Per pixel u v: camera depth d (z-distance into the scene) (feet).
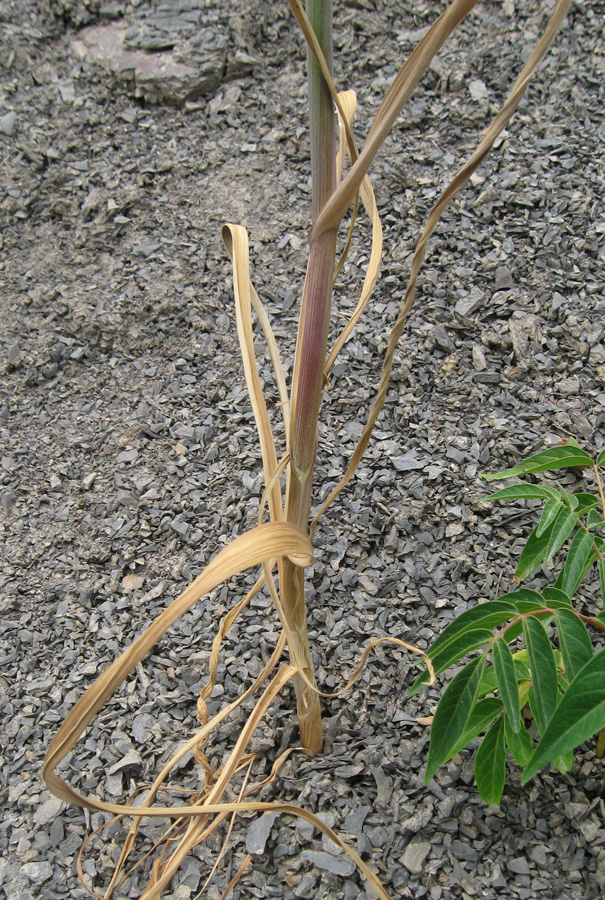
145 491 3.35
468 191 4.01
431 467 3.23
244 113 4.55
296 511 2.25
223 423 3.50
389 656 2.85
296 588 2.29
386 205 4.04
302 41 4.78
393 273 3.78
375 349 3.57
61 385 3.75
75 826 2.65
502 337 3.51
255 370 2.20
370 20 4.76
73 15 4.93
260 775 2.67
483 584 2.96
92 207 4.20
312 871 2.49
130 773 2.72
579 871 2.44
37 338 3.84
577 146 4.11
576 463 2.51
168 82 4.56
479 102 4.34
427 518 3.13
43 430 3.59
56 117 4.60
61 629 3.06
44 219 4.28
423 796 2.58
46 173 4.38
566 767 2.23
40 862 2.59
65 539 3.26
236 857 2.53
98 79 4.71
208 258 3.99
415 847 2.50
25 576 3.21
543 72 4.40
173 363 3.72
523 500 3.14
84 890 2.53
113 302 3.87
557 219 3.83
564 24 4.59
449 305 3.65
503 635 2.10
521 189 3.96
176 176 4.33
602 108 4.25
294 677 2.45
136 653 1.87
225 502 3.27
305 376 2.09
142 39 4.72
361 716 2.74
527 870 2.45
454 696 2.10
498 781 2.22
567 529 2.31
